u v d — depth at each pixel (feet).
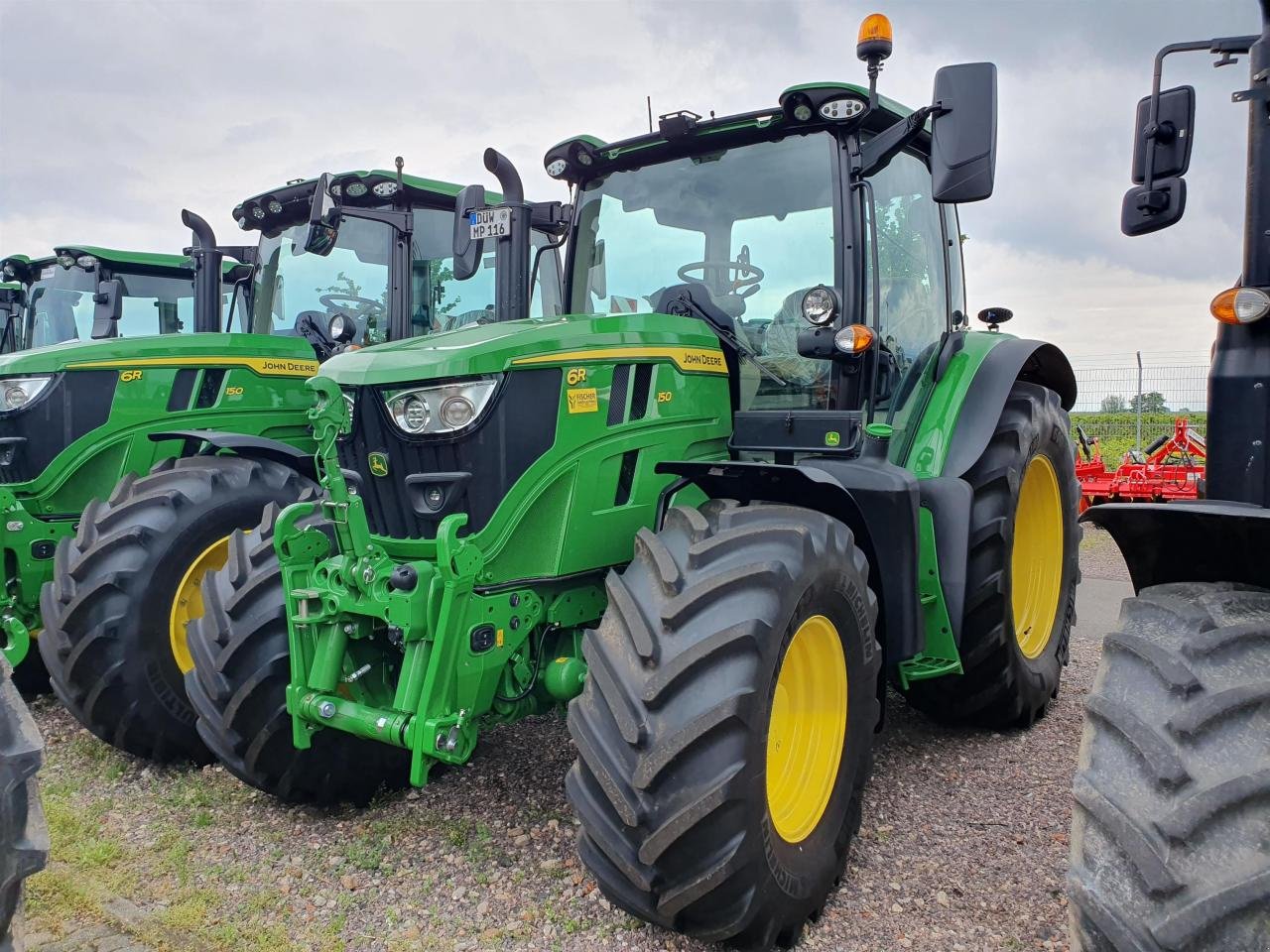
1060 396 16.61
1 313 28.07
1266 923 5.09
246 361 17.78
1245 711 5.62
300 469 15.29
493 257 19.61
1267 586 6.61
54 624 12.83
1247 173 6.84
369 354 10.30
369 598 9.36
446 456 9.66
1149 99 7.54
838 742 9.50
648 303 12.44
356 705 9.59
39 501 16.34
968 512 11.68
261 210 19.31
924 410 12.90
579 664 10.09
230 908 9.28
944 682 13.33
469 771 12.47
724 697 7.75
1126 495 31.68
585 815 8.09
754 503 9.80
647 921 8.47
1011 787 11.98
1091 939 5.51
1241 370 6.72
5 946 6.18
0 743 6.17
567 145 12.76
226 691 10.59
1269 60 6.68
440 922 9.02
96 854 10.28
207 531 13.44
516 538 9.75
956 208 14.61
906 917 9.09
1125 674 6.08
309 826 11.05
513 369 9.57
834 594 9.10
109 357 16.53
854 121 10.96
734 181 11.98
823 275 11.29
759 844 7.93
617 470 10.32
